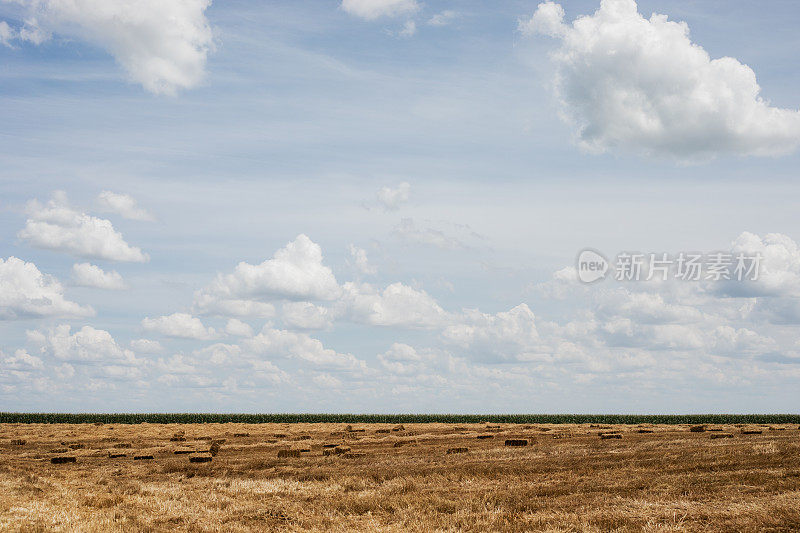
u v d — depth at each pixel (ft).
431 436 206.49
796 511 59.98
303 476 108.88
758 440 135.74
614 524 62.18
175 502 83.15
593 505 71.51
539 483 90.07
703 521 60.59
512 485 89.56
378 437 209.97
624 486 81.46
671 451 117.29
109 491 94.07
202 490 96.02
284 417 477.77
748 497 68.64
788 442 122.93
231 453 164.45
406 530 65.31
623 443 146.00
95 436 231.91
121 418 437.58
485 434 200.44
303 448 168.25
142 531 65.92
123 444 195.11
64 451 172.86
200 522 70.85
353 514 76.07
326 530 67.56
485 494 81.25
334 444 182.70
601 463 104.99
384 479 100.63
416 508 76.13
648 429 217.97
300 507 79.41
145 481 110.22
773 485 73.61
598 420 452.35
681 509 66.08
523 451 134.82
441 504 76.89
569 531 61.26
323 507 79.87
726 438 149.28
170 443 198.90
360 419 482.28
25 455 163.12
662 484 80.33
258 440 205.46
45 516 70.08
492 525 65.26
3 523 66.03
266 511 77.56
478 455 131.85
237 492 93.04
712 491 73.72
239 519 73.36
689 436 167.63
